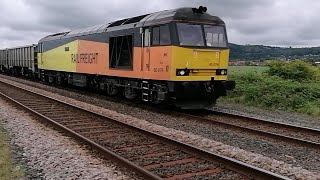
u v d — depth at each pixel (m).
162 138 9.50
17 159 7.99
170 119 13.39
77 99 19.92
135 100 18.30
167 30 14.20
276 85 18.89
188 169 7.22
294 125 12.00
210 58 14.70
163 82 14.77
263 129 11.97
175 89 14.03
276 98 17.30
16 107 15.92
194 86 14.26
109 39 18.62
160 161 7.80
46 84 30.17
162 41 14.48
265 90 18.56
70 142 9.50
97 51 20.05
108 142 9.59
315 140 10.48
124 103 17.88
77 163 7.57
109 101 18.72
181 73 14.02
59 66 26.53
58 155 8.19
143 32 15.62
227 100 19.48
